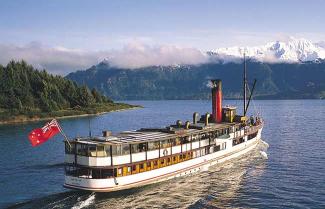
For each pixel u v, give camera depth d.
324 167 75.38
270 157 85.56
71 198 55.97
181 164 66.75
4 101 196.62
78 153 56.59
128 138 61.12
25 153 91.00
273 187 61.88
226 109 86.88
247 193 58.91
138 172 59.41
